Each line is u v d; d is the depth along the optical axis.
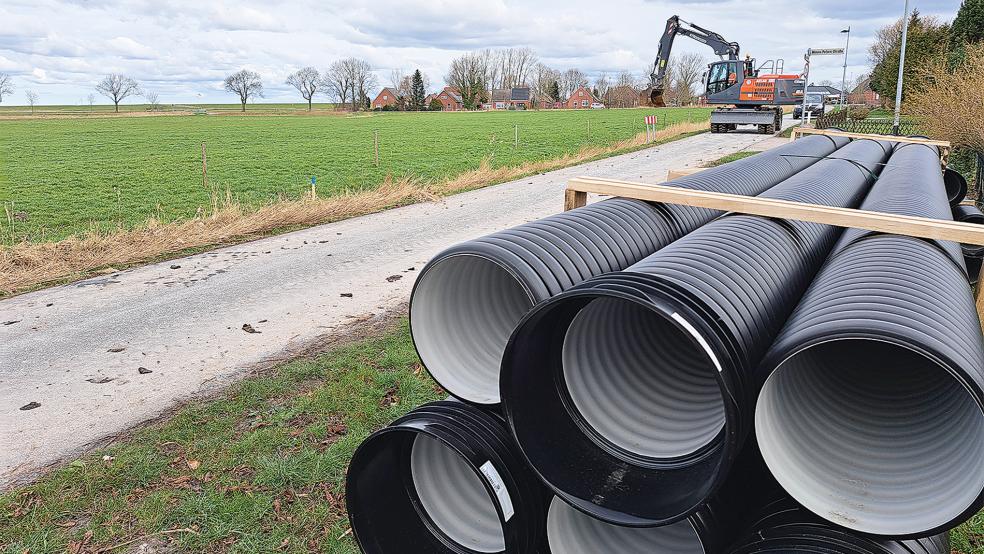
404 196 15.62
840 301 2.45
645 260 2.82
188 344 6.93
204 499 4.18
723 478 2.08
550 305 2.33
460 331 3.25
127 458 4.65
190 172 25.00
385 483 3.17
